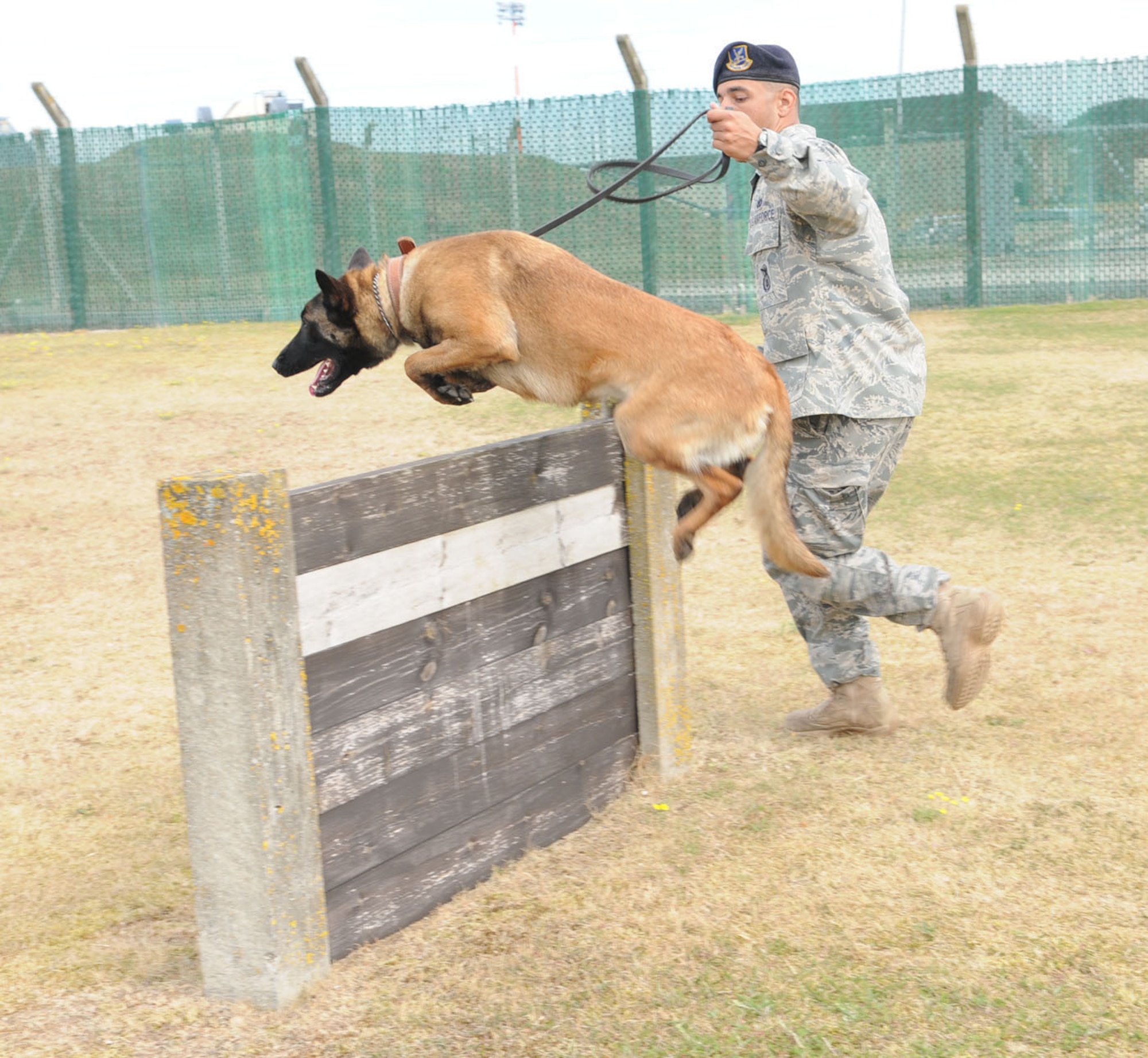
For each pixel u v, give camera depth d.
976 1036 2.21
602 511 3.24
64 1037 2.34
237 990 2.43
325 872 2.51
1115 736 3.54
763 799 3.28
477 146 14.09
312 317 3.67
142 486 7.03
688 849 3.02
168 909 2.88
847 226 3.15
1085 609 4.66
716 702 4.07
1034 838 2.95
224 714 2.30
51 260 15.39
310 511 2.39
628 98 13.56
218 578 2.25
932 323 12.45
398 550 2.61
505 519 2.90
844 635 3.60
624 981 2.44
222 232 14.89
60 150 15.00
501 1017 2.34
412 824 2.71
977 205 13.46
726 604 5.06
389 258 3.52
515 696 2.99
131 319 15.40
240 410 8.98
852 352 3.29
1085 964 2.42
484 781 2.91
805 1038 2.22
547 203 14.05
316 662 2.45
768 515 3.08
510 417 8.39
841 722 3.66
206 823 2.38
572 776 3.20
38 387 10.23
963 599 3.37
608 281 3.21
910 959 2.46
